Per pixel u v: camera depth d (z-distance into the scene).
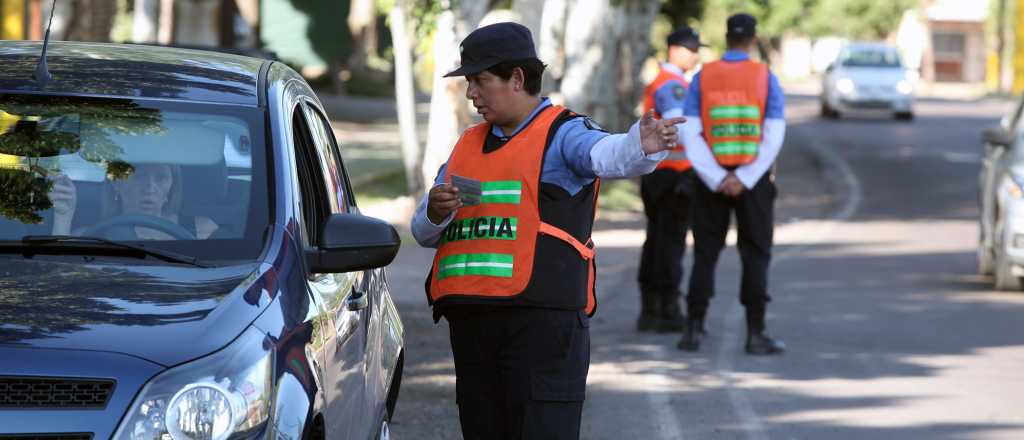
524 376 9.67
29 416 7.36
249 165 9.47
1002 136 26.12
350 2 66.06
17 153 9.40
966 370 18.58
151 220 9.12
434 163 33.59
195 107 9.77
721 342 20.47
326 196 10.41
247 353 7.82
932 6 175.25
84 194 9.27
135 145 9.48
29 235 8.98
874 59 84.25
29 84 9.80
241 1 65.25
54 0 10.05
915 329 21.69
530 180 9.56
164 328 7.78
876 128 76.31
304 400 8.10
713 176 18.95
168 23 68.12
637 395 16.91
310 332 8.56
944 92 146.25
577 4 43.19
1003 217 25.58
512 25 9.73
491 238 9.61
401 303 23.08
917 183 50.19
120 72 10.11
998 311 23.53
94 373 7.45
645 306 21.38
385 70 112.81
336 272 9.24
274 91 10.23
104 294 8.09
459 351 9.97
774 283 26.64
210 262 8.77
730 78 18.83
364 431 10.19
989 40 147.00
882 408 16.31
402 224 33.72
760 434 15.04
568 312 9.63
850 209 42.72
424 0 35.69
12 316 7.71
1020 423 15.66
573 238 9.62
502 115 9.72
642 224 37.03
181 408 7.48
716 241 19.53
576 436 9.83
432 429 14.95
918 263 29.89
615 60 45.06
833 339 20.80
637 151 9.05
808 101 108.06
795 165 57.50
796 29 163.38
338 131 63.53
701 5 59.78
